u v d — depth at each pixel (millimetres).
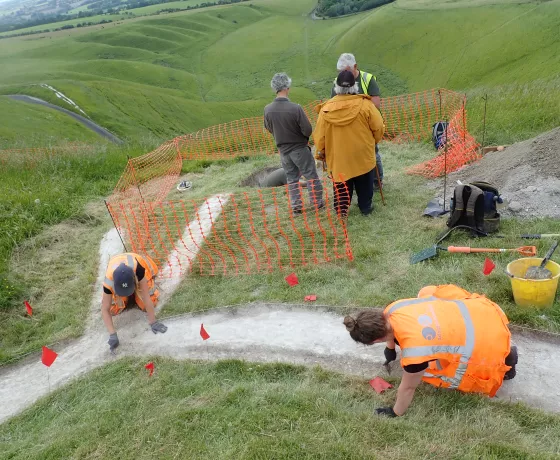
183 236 6871
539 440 3115
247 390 3814
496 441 3084
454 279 4703
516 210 5617
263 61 111438
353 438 3213
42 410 4234
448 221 5535
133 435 3539
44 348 4188
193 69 114375
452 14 86312
